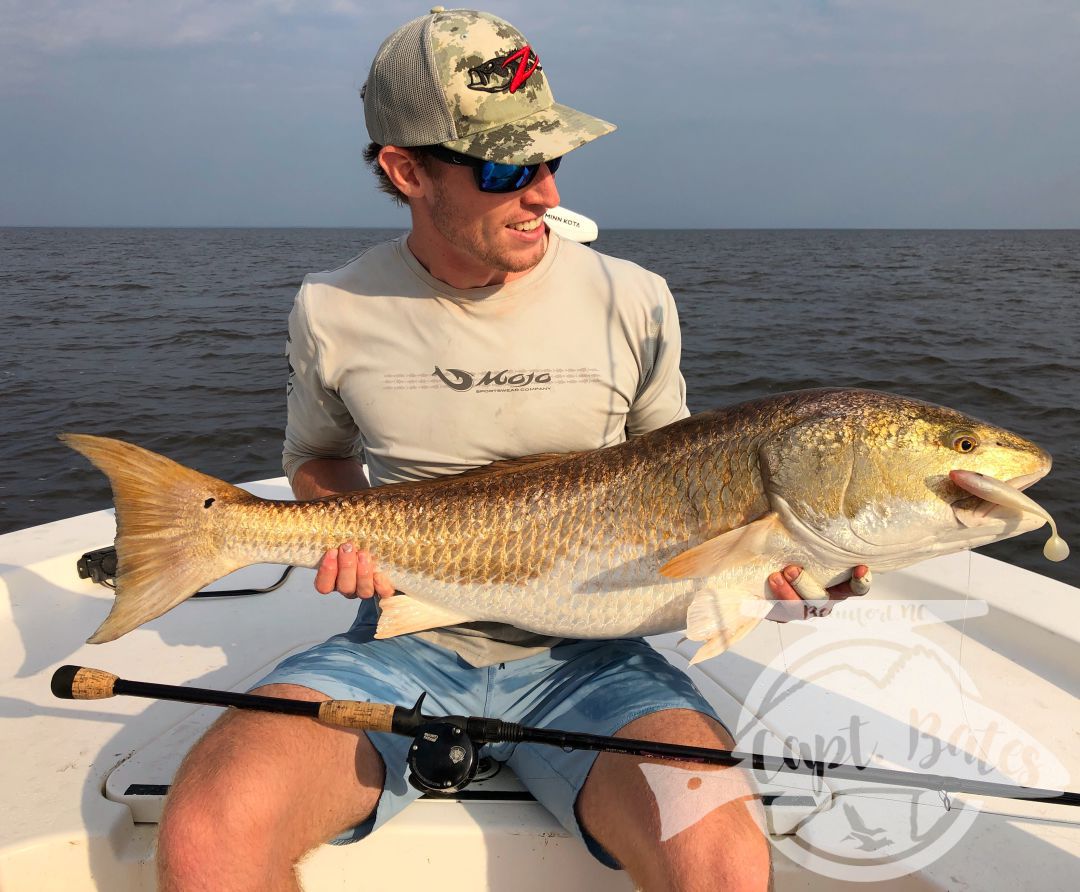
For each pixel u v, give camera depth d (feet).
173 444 33.55
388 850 7.17
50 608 11.60
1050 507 24.68
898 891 6.98
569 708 7.68
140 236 542.57
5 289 103.09
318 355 8.72
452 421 8.44
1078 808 7.59
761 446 7.79
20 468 30.45
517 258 7.96
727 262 171.22
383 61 7.81
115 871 7.30
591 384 8.44
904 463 7.58
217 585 12.27
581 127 7.75
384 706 6.80
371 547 8.28
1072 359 47.88
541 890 7.24
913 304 81.76
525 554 8.14
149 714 9.12
